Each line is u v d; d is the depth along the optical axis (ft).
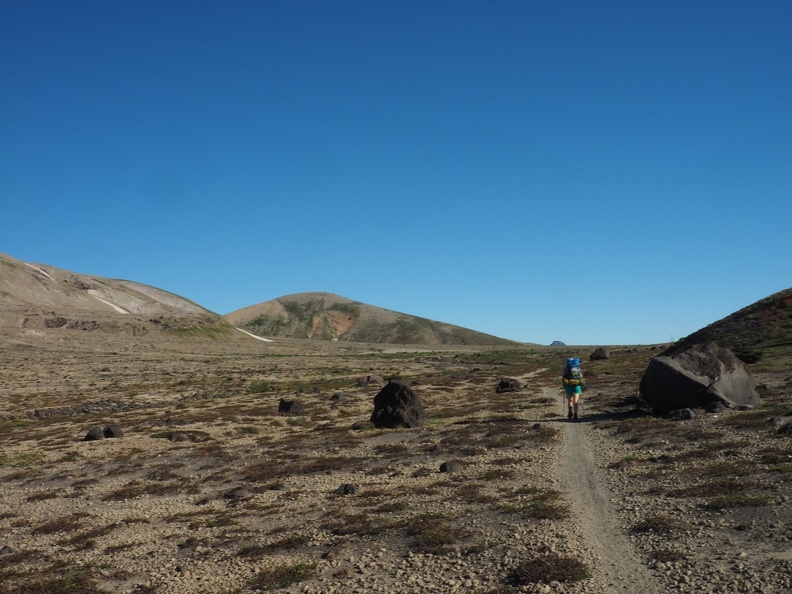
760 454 60.85
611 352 342.23
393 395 118.83
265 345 633.20
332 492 67.21
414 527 49.80
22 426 156.46
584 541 43.57
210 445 109.40
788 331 184.24
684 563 37.29
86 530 61.11
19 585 45.83
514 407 134.72
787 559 35.09
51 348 425.28
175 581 44.21
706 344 101.91
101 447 111.24
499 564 40.75
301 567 44.09
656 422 89.97
